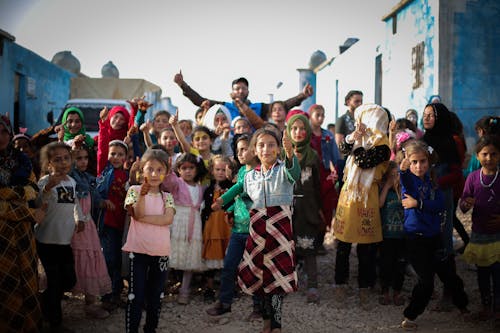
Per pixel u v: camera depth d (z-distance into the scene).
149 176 4.27
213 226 5.35
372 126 5.28
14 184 4.05
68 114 6.29
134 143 6.25
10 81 17.05
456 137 6.18
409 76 13.67
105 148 5.98
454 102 11.97
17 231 3.95
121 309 5.09
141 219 4.17
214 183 5.50
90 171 5.90
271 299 4.28
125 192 5.30
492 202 4.68
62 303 5.27
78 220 4.59
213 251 5.28
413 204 4.55
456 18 11.98
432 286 4.48
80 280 4.73
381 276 5.34
